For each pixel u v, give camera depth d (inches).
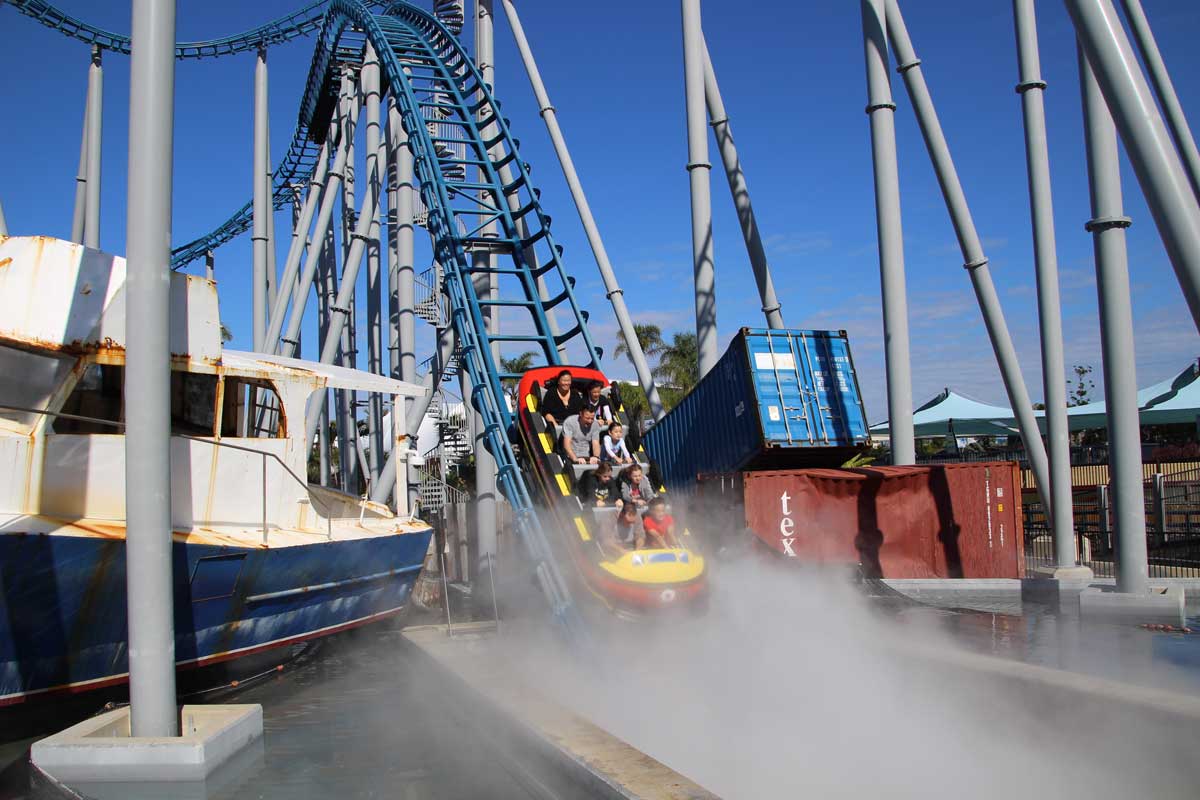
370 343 1184.8
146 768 285.0
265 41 1185.4
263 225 1041.5
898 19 743.1
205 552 378.0
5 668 320.8
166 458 302.5
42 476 358.3
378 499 762.2
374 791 295.3
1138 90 295.3
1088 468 1256.2
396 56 912.9
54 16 1034.7
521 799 287.9
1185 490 954.1
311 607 470.3
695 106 773.9
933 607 593.6
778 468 755.4
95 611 342.3
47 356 377.7
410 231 869.2
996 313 738.8
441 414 1182.9
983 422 1476.4
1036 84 730.2
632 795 238.4
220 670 429.1
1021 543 694.5
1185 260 287.6
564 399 527.5
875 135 733.9
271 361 512.4
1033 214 730.8
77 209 1082.7
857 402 724.0
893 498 711.7
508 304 713.0
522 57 909.8
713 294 780.6
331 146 1095.6
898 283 723.4
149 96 301.6
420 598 741.3
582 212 873.5
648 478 484.4
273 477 470.6
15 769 313.3
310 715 397.7
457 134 979.9
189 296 441.1
